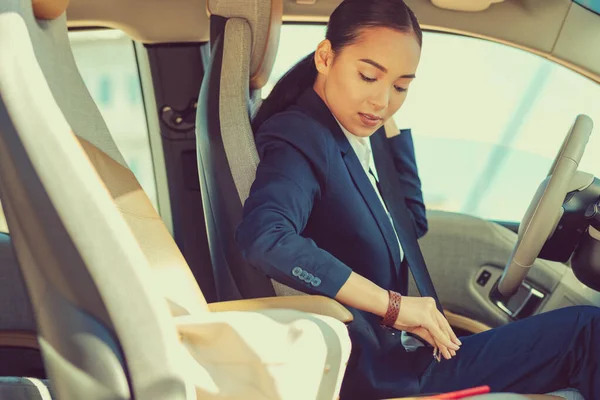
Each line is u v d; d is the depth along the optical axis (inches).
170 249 54.1
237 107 58.0
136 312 38.5
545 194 64.0
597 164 80.2
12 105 35.6
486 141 101.1
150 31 76.9
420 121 103.4
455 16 72.7
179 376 40.4
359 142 58.7
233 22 60.3
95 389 38.7
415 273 59.4
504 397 53.4
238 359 44.9
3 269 73.3
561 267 78.1
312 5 74.1
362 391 55.3
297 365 44.4
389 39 53.6
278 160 53.5
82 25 75.7
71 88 49.7
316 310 49.6
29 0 43.3
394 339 58.6
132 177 54.1
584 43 71.1
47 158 35.9
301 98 57.2
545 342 58.8
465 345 59.9
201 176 59.9
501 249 80.7
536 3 71.3
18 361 75.5
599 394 57.1
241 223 51.3
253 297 56.5
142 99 81.5
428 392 58.0
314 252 50.4
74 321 37.9
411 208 67.5
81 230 36.7
